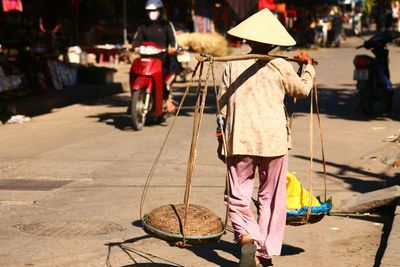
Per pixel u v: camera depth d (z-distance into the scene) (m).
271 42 6.84
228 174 6.88
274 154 6.82
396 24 64.38
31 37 22.84
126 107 21.34
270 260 7.44
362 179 11.71
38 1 27.69
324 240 8.41
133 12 39.06
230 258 7.76
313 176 11.81
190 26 46.12
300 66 7.50
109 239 8.38
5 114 18.00
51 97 20.84
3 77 19.73
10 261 7.53
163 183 11.18
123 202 10.06
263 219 7.05
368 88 19.08
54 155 13.36
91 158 13.04
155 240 8.38
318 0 49.00
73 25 30.77
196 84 27.95
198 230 6.22
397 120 18.31
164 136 15.45
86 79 25.22
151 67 16.16
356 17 69.94
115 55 33.47
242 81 6.88
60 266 7.40
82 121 18.12
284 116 6.96
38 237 8.41
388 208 9.52
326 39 53.25
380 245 8.20
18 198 10.23
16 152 13.72
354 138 15.54
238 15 37.62
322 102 21.98
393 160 12.92
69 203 10.01
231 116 6.89
